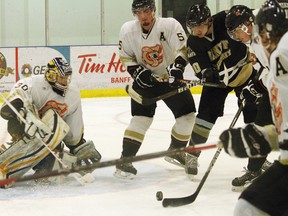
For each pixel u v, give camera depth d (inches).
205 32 395.5
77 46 888.9
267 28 219.8
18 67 866.8
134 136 423.8
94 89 904.3
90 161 410.3
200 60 406.3
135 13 405.1
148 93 427.5
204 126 419.5
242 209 226.8
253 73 425.1
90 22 1087.6
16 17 1039.6
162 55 421.4
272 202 223.3
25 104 382.0
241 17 346.9
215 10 1123.3
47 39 1057.5
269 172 228.1
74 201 365.4
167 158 450.3
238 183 389.1
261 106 365.4
